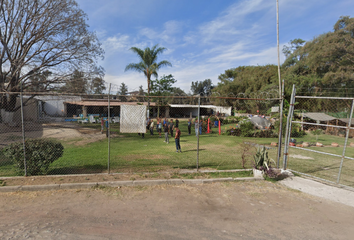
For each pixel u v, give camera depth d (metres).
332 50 24.11
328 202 4.61
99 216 3.73
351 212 4.16
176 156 8.94
